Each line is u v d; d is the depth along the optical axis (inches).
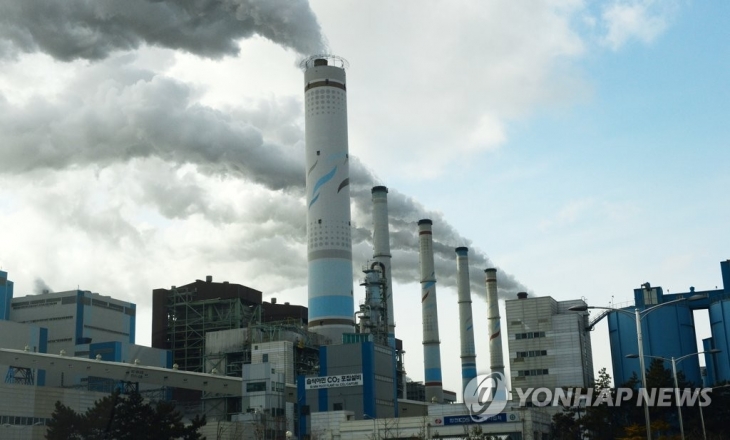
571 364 6471.5
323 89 6565.0
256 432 4778.5
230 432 4694.9
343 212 6451.8
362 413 5241.1
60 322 7628.0
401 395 7455.7
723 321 6274.6
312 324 6323.8
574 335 6525.6
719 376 6284.5
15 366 4741.6
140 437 3454.7
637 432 3996.1
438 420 4638.3
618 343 6569.9
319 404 5349.4
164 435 3511.3
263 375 5260.8
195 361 7076.8
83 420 3472.0
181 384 5260.8
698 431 4315.9
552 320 6609.3
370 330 6235.2
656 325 6427.2
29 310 7770.7
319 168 6461.6
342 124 6579.7
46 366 4827.8
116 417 3481.8
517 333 6673.2
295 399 5590.6
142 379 5147.6
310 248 6412.4
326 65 6624.0
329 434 4864.7
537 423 4623.5
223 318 7062.0
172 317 7288.4
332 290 6284.5
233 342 6279.5
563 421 4566.9
